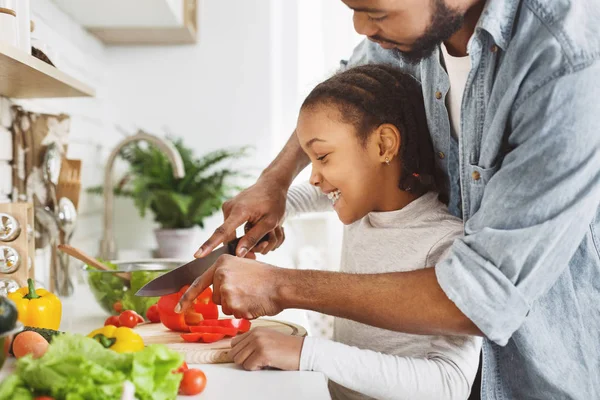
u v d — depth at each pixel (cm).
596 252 98
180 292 122
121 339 93
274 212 133
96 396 65
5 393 66
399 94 114
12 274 125
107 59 288
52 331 97
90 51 256
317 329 256
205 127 294
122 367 69
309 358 95
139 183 263
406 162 113
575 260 97
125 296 138
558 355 97
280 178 137
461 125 100
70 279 163
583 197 82
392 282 90
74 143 225
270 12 292
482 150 94
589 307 98
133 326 125
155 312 132
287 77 306
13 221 124
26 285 125
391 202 116
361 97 109
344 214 115
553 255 85
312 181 113
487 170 95
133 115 290
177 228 263
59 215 161
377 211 118
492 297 84
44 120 157
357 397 114
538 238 83
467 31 100
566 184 82
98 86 270
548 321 96
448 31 87
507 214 85
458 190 122
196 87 292
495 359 99
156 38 273
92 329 128
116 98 289
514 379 100
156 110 291
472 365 99
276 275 96
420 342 109
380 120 109
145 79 290
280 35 304
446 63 110
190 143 293
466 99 98
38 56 136
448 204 123
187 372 83
